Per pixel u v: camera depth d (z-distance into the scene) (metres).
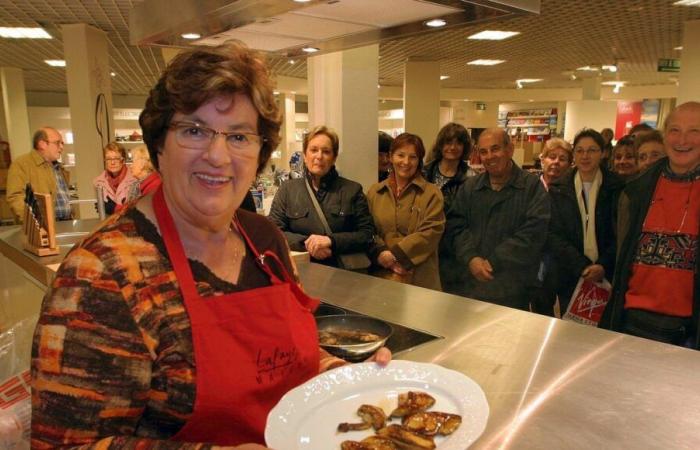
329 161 2.34
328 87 2.83
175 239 0.70
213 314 0.70
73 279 0.61
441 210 2.38
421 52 7.33
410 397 0.83
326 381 0.86
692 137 1.74
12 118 8.53
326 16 1.36
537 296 2.64
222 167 0.70
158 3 1.48
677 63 6.50
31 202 2.14
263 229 0.94
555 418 0.83
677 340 1.77
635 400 0.89
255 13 1.28
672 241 1.79
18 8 4.41
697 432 0.78
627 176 2.54
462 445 0.69
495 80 11.03
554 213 2.57
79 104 5.07
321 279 1.77
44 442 0.57
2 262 2.60
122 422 0.62
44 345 0.58
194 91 0.66
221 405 0.70
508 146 2.27
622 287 1.93
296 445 0.71
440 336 1.22
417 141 2.39
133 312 0.63
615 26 5.51
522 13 1.31
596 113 10.09
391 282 1.73
